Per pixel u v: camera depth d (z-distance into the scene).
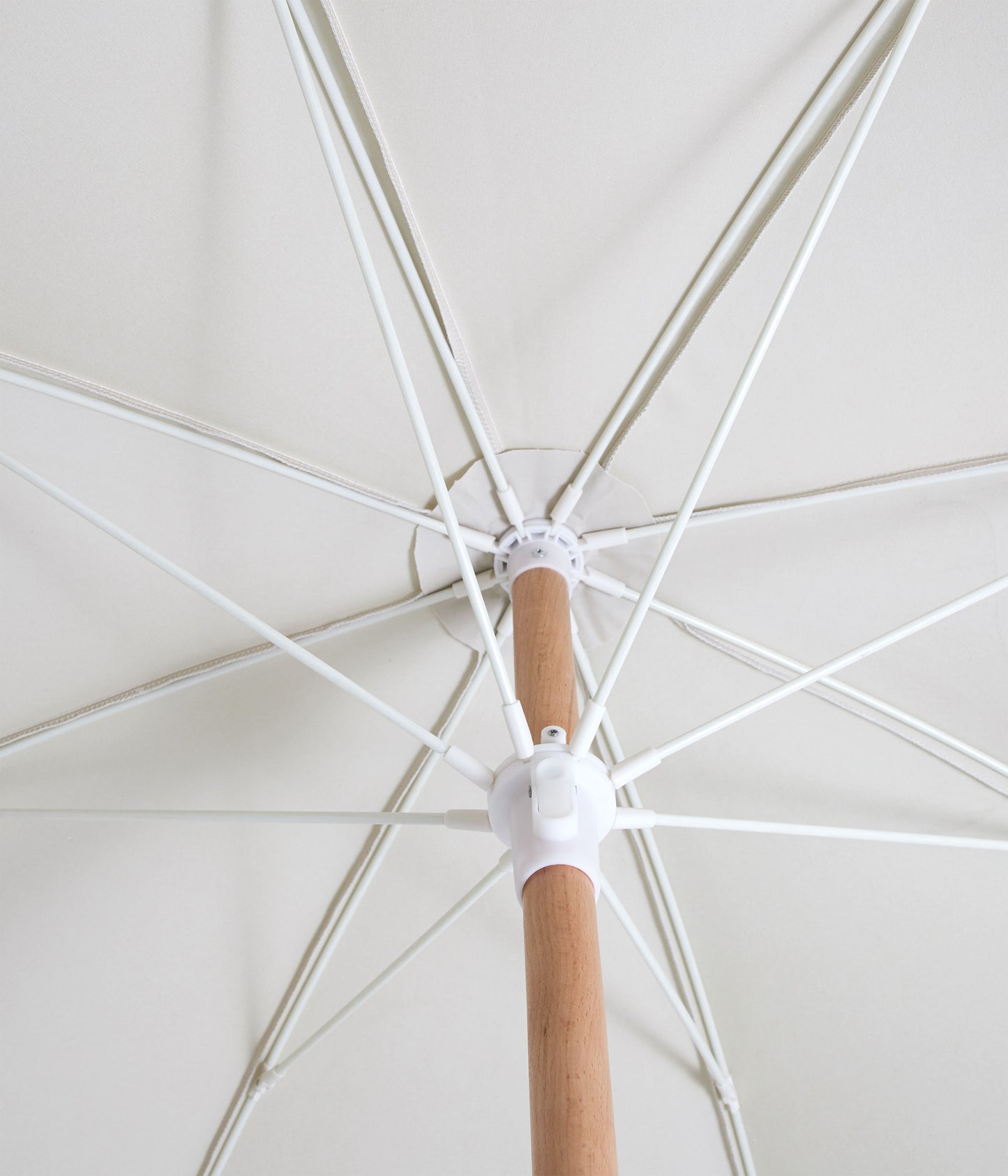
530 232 1.02
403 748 1.25
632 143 0.99
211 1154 1.27
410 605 1.17
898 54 0.91
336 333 1.04
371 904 1.29
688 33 0.95
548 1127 0.77
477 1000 1.31
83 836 1.23
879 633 1.18
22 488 1.08
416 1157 1.29
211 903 1.26
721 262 1.03
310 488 1.10
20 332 1.02
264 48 0.94
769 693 0.94
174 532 1.12
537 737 0.94
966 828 1.23
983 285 1.03
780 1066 1.29
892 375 1.07
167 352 1.04
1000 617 1.15
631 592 1.16
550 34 0.95
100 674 1.16
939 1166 1.25
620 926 1.29
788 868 1.27
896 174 1.00
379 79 0.96
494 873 1.08
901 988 1.26
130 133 0.96
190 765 1.23
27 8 0.93
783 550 1.15
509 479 1.12
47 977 1.25
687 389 1.08
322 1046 1.29
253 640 1.17
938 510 1.12
